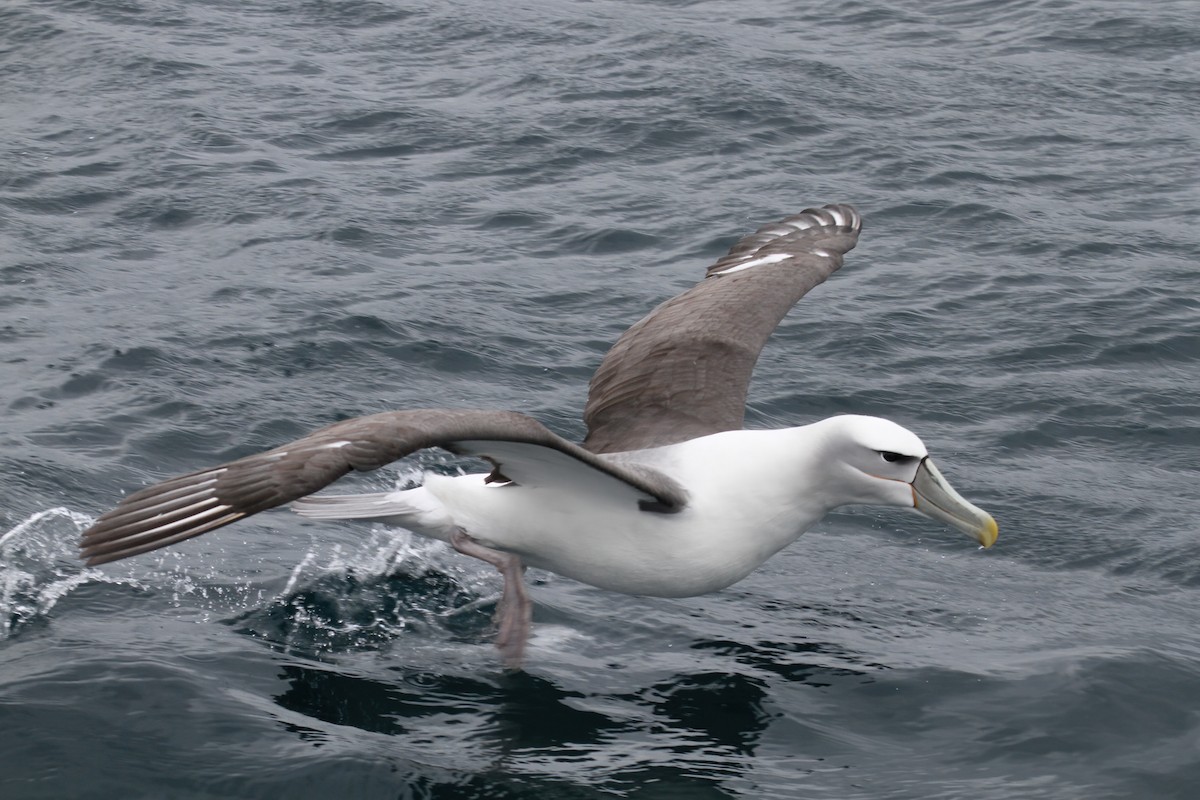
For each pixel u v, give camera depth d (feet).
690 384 31.99
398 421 23.58
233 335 48.75
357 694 28.53
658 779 26.55
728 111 77.10
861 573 36.09
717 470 29.14
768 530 29.32
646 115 76.28
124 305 51.39
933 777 27.20
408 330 49.96
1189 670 30.91
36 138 70.74
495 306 53.16
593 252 59.82
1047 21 96.78
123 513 23.52
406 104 77.71
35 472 37.22
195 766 25.57
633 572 28.99
